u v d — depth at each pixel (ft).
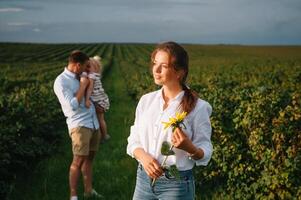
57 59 244.63
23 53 296.30
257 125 20.93
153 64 10.64
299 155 18.61
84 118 19.66
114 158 30.48
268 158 19.44
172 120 9.75
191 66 131.44
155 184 10.68
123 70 125.90
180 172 10.55
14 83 66.85
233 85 55.57
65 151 32.01
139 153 10.67
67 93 19.29
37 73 99.60
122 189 23.56
